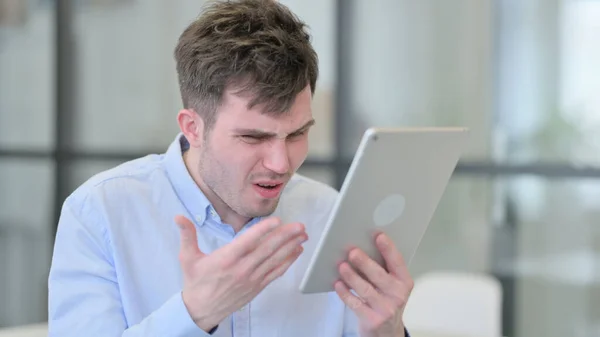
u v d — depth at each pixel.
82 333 1.09
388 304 1.06
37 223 3.87
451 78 3.12
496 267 3.12
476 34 3.06
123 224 1.16
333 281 1.08
